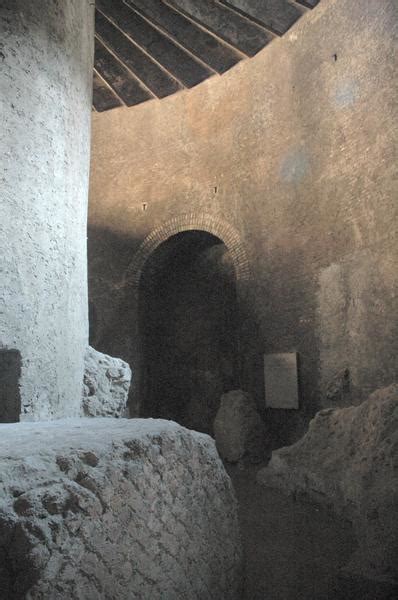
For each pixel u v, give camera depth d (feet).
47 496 5.96
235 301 32.81
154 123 33.01
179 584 7.68
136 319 31.60
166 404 33.37
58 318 12.98
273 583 10.91
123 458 7.34
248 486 20.03
